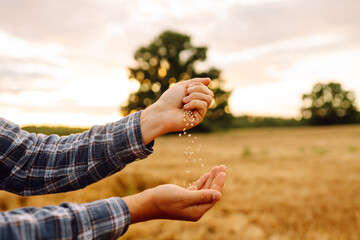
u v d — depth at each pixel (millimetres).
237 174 8344
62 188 1100
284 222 4375
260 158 12141
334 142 21953
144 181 6465
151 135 1141
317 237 3828
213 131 40500
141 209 845
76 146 1130
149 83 39156
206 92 1259
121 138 1097
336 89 66938
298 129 53344
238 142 23672
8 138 1064
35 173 1085
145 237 3652
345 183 7109
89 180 1104
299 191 6289
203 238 3730
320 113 67250
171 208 879
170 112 1183
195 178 7258
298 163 10586
